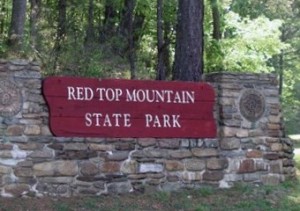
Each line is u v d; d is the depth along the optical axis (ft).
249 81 36.70
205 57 58.95
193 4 40.40
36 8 50.88
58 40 50.96
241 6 69.41
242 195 34.42
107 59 54.90
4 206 30.12
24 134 32.07
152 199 32.96
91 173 33.09
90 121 33.27
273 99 37.35
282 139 37.55
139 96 34.35
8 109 31.86
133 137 34.04
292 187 36.55
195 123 35.35
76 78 33.17
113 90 33.86
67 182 32.63
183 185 34.83
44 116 32.58
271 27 62.75
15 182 31.71
